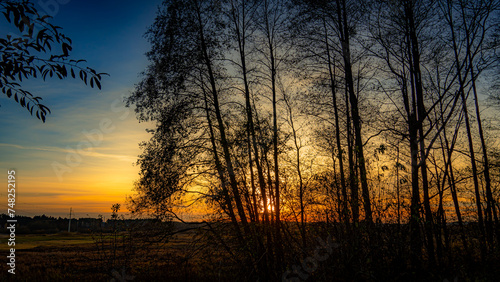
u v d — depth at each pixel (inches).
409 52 438.9
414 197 355.3
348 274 315.0
